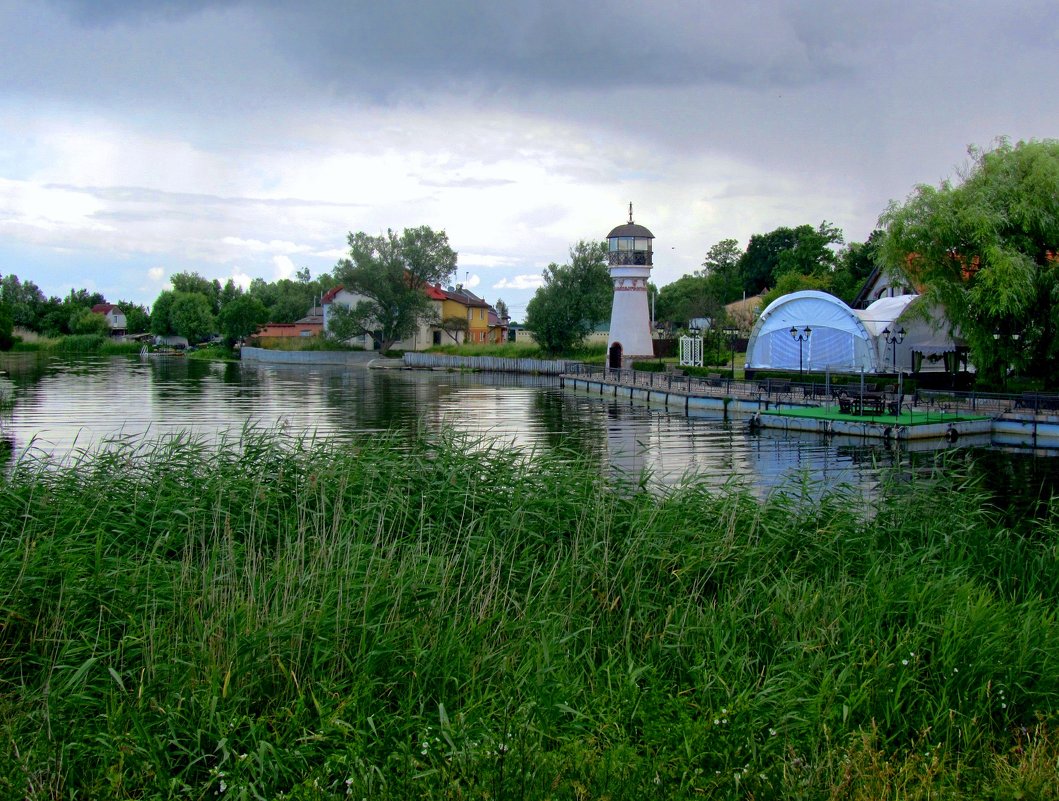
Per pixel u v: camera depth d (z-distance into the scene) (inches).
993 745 252.7
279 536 393.7
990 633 299.9
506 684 263.3
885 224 1451.8
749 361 1980.8
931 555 412.5
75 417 1327.5
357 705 247.0
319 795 207.3
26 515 380.5
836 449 1070.4
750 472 856.9
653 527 404.2
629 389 1947.6
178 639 280.2
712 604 335.0
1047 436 1177.4
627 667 288.2
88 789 216.7
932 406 1413.6
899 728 254.1
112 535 391.2
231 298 5684.1
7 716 247.1
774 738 236.8
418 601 314.7
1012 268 1289.4
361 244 3442.4
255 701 255.6
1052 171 1341.0
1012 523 625.3
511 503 439.5
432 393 2026.3
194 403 1624.0
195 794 219.6
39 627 297.3
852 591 346.6
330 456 494.0
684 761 220.7
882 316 1823.3
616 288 2684.5
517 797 199.3
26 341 4335.6
